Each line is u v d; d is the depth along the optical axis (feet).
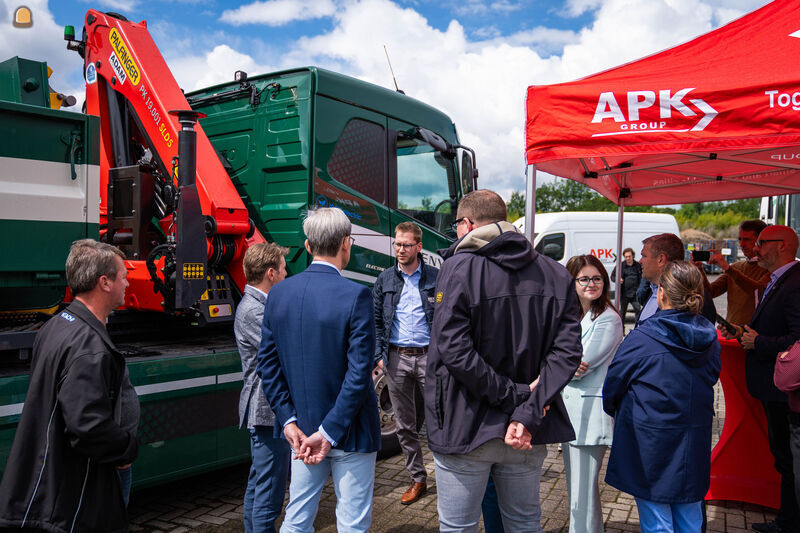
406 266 13.62
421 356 13.11
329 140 15.08
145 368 10.96
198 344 13.25
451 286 7.18
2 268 9.70
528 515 7.59
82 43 16.16
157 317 14.32
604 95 9.79
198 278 12.09
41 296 10.74
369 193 16.05
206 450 11.91
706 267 93.09
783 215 28.73
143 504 13.07
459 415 7.22
